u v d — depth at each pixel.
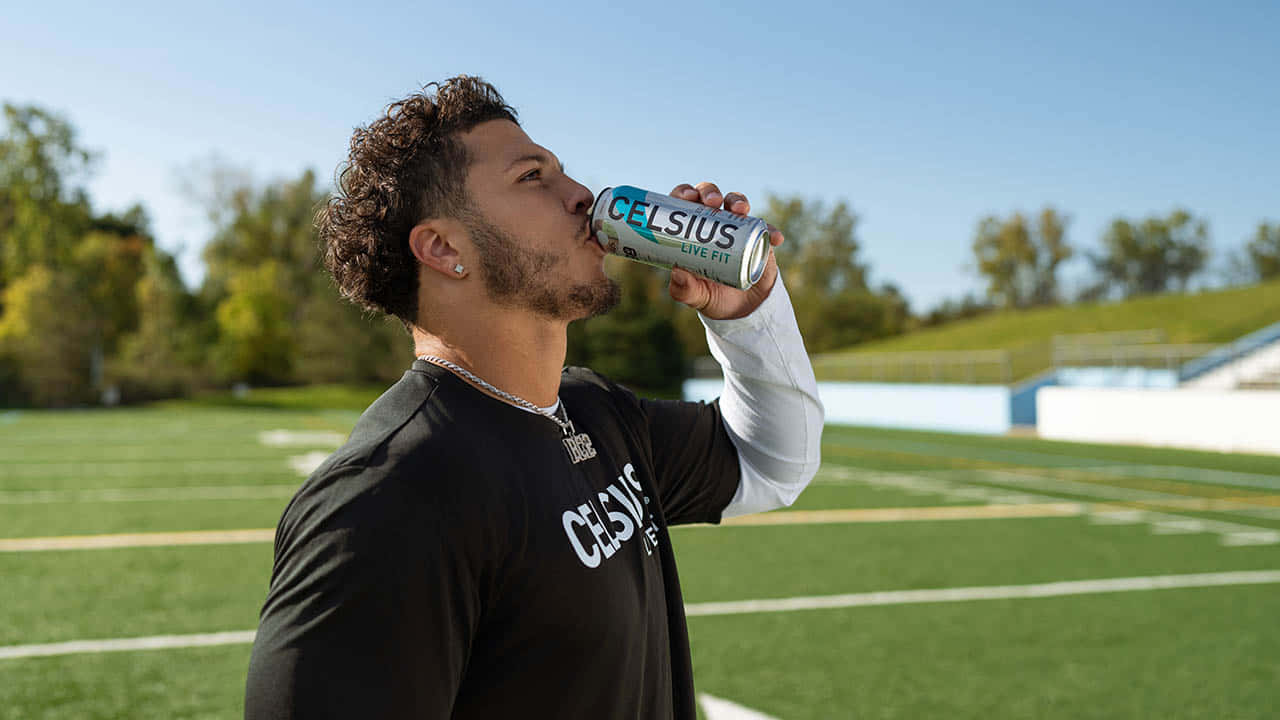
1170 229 73.75
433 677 0.94
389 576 0.92
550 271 1.17
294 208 59.97
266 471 12.48
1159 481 11.93
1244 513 9.18
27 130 56.75
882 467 13.77
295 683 0.90
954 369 26.61
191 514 8.71
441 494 0.98
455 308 1.17
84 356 42.25
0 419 27.31
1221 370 22.30
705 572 6.36
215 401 43.47
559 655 1.04
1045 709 3.79
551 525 1.07
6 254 57.03
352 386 51.31
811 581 6.10
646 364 46.91
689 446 1.56
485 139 1.18
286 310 54.44
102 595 5.52
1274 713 3.76
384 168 1.18
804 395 1.59
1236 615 5.26
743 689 3.98
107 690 3.88
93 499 9.70
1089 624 5.07
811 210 77.56
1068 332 35.31
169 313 52.72
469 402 1.11
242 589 5.69
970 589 5.88
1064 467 13.70
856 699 3.87
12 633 4.71
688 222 1.26
